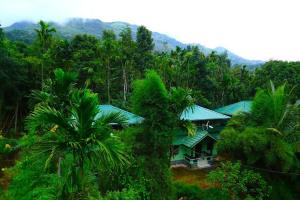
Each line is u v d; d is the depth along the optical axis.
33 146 7.64
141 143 13.89
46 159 7.71
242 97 44.91
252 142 16.77
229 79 43.81
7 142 25.00
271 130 17.23
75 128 7.79
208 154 27.42
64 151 7.61
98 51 40.88
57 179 9.07
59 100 9.46
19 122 35.06
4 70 29.69
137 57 48.72
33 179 10.05
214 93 45.50
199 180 22.52
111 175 13.33
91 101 7.57
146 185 13.59
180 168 25.44
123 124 8.32
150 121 14.05
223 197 16.83
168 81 44.00
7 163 21.80
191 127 17.20
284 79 36.84
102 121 7.96
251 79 46.31
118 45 42.78
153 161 13.90
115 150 7.66
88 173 9.19
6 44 35.12
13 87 31.16
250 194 17.31
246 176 16.47
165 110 14.05
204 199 17.05
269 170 17.61
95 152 7.55
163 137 13.97
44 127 8.85
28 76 35.31
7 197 11.52
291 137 17.91
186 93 16.22
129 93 43.72
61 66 36.47
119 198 11.88
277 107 17.95
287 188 17.75
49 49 34.44
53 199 8.22
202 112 29.17
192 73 43.28
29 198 9.85
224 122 31.69
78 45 42.22
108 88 40.84
